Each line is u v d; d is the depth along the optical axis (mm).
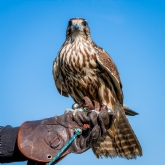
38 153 6516
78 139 6820
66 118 7090
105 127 7820
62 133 6855
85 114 7293
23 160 6801
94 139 7148
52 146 6621
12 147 6730
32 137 6676
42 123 6934
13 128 6977
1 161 6797
